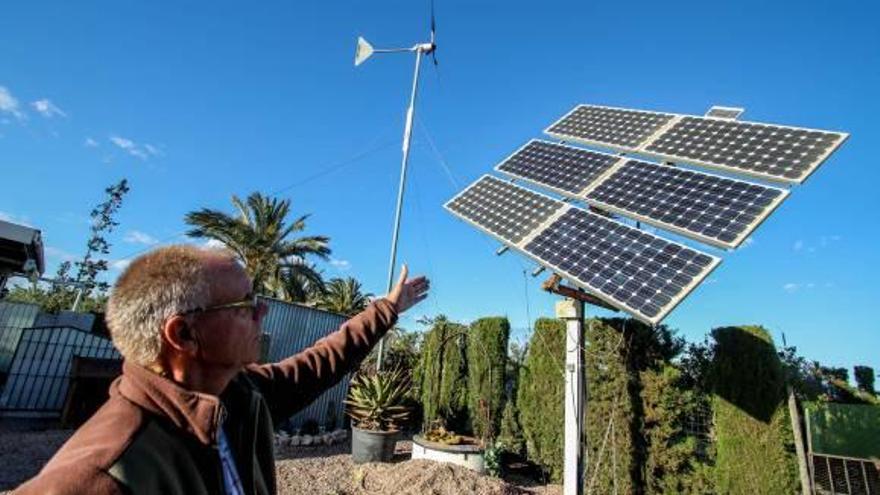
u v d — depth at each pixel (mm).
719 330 8484
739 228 6797
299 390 1826
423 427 14664
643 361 9242
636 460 8859
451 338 14539
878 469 7758
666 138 10203
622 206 8727
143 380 1129
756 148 8391
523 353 13961
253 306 1338
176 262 1225
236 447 1326
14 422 11562
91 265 41156
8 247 11719
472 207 11117
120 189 43281
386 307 2283
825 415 9164
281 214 28578
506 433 11953
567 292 8453
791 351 9250
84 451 960
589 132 12266
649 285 6789
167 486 1009
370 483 8977
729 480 7809
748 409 7820
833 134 7590
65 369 12867
